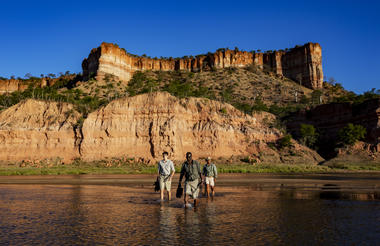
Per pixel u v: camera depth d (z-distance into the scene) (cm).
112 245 585
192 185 1078
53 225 766
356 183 2305
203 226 745
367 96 10900
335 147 7712
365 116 7781
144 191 1705
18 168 5406
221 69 17088
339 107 8606
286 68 16938
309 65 15875
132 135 6644
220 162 6450
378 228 716
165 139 6456
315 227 728
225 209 1010
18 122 6906
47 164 6012
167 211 976
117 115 6788
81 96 11944
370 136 7356
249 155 6888
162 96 7125
